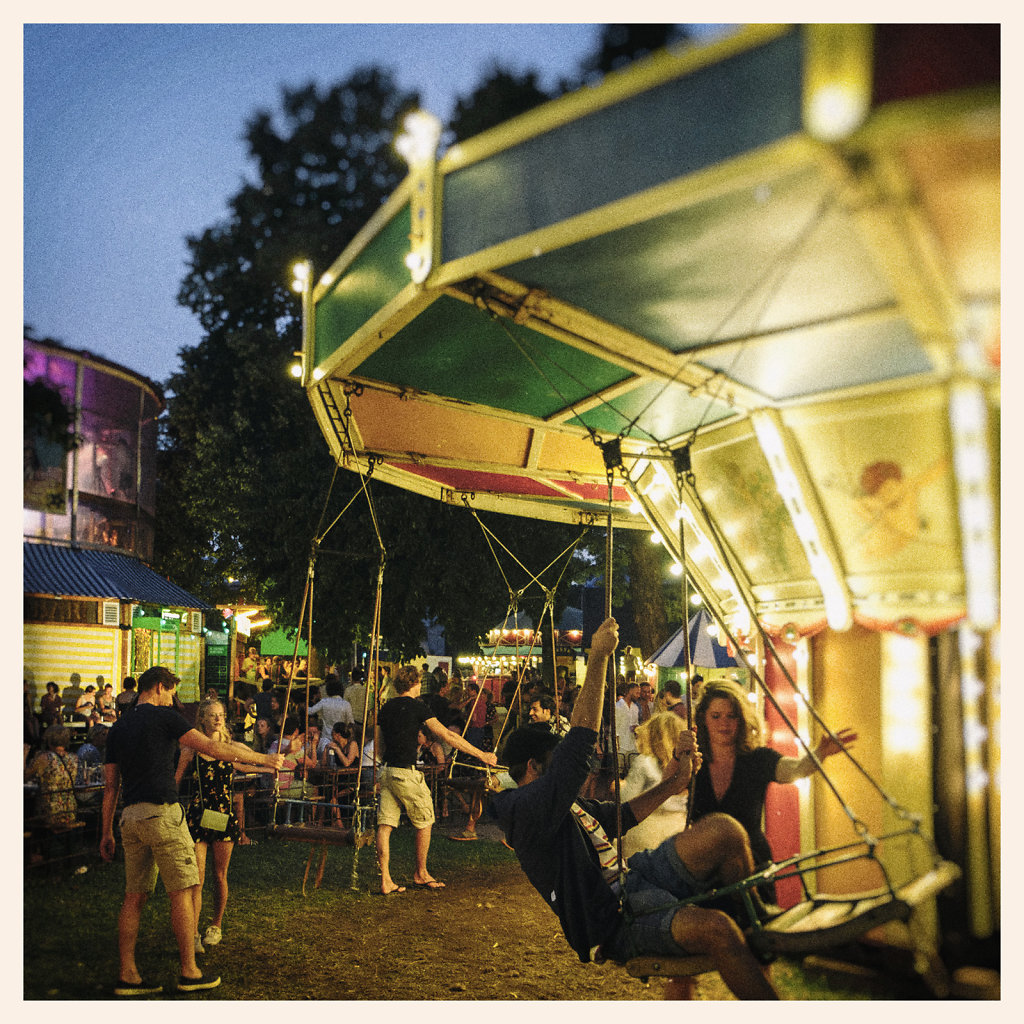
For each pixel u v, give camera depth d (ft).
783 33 6.45
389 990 13.88
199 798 16.42
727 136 6.77
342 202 39.32
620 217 7.46
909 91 5.99
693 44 6.94
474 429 16.78
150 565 53.57
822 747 12.91
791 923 10.51
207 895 20.21
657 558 48.32
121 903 18.47
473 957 15.56
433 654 60.34
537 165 8.25
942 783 11.73
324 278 13.53
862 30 6.00
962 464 8.82
